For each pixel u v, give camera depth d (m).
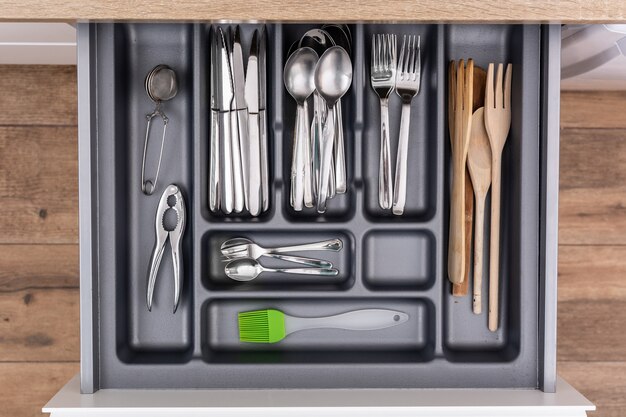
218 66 0.86
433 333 0.82
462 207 0.81
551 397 0.76
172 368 0.79
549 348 0.77
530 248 0.79
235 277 0.87
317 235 0.89
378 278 0.88
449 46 0.87
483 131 0.84
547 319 0.77
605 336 1.15
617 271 1.15
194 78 0.82
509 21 0.72
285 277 0.89
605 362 1.15
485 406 0.74
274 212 0.83
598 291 1.15
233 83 0.87
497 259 0.83
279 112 0.83
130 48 0.86
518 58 0.81
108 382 0.79
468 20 0.71
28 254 1.13
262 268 0.88
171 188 0.86
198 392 0.78
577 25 0.79
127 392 0.78
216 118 0.85
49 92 1.11
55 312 1.13
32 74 1.11
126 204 0.85
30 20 0.71
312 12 0.70
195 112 0.82
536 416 0.74
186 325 0.86
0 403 1.14
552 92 0.77
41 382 1.14
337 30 0.88
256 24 0.88
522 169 0.79
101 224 0.78
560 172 1.14
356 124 0.84
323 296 0.82
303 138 0.86
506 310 0.85
